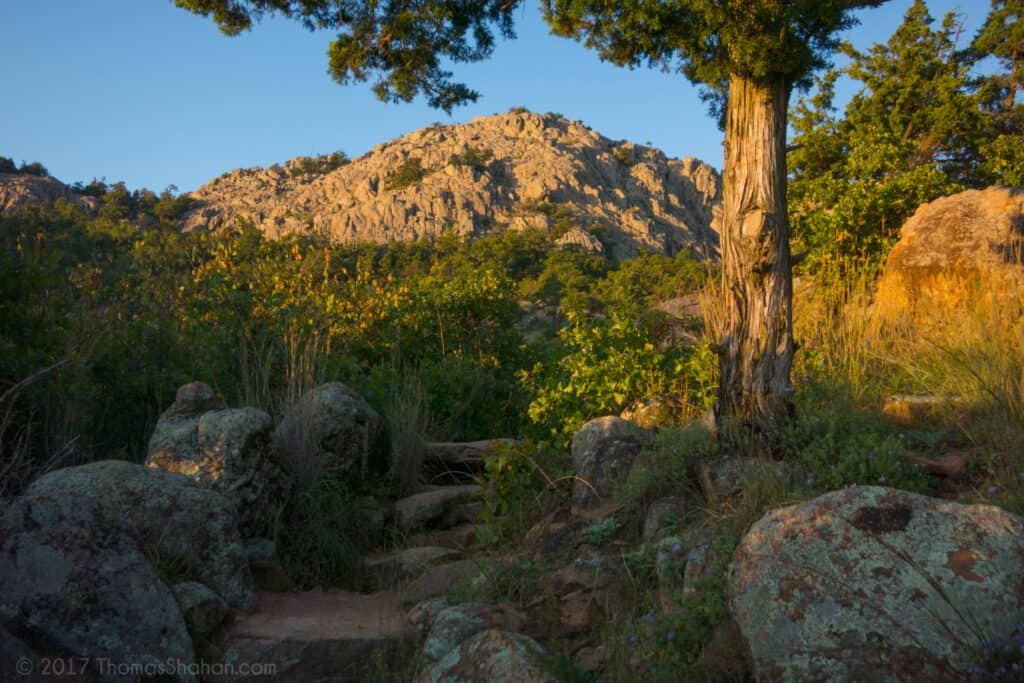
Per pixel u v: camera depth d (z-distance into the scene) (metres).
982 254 7.57
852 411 4.96
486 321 12.55
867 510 2.93
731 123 4.77
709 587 3.26
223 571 4.33
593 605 3.81
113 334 7.00
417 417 7.32
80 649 3.39
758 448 4.40
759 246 4.51
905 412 5.23
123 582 3.61
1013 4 22.02
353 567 5.29
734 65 4.69
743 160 4.66
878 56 22.97
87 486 4.17
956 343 5.84
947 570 2.70
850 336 6.67
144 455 6.39
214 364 7.32
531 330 15.66
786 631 2.73
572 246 134.38
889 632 2.61
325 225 167.75
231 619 4.16
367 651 3.92
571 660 3.46
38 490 4.16
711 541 3.57
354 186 196.62
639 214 187.50
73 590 3.49
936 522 2.85
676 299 7.86
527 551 4.76
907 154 14.32
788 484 3.87
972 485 3.85
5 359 5.46
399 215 166.62
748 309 4.61
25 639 3.30
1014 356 5.18
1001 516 2.83
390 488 6.65
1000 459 3.89
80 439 5.93
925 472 4.03
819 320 7.58
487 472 5.55
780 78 4.64
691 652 3.11
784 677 2.63
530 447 5.46
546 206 174.25
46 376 5.65
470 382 9.99
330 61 6.78
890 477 3.88
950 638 2.55
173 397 6.77
